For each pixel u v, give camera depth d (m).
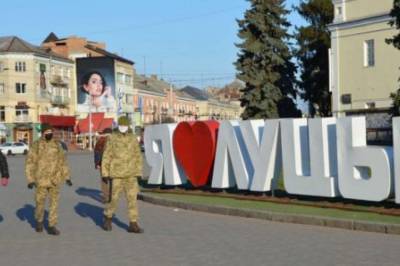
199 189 18.17
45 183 11.50
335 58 44.66
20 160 51.56
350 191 13.61
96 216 14.23
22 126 80.06
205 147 17.45
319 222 11.96
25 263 8.79
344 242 10.02
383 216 12.27
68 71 91.38
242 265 8.34
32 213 15.01
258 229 11.67
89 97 91.25
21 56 80.31
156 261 8.71
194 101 133.50
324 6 51.03
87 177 28.69
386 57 40.72
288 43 48.66
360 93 42.75
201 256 9.02
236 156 16.39
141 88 107.38
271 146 15.38
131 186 11.55
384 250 9.25
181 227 12.11
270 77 47.75
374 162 13.09
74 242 10.54
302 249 9.45
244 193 16.73
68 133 88.00
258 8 47.66
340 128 13.78
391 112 26.44
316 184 14.38
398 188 12.74
